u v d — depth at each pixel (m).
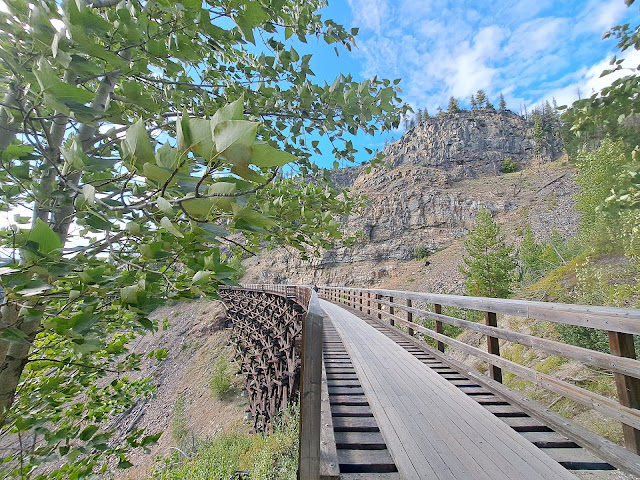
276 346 16.56
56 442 1.77
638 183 2.05
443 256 47.22
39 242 0.94
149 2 1.25
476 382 3.37
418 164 82.94
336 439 2.24
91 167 0.98
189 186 0.78
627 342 1.95
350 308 13.13
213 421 21.28
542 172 66.38
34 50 1.05
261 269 60.22
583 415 4.15
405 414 2.47
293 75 1.79
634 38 1.77
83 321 1.09
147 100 1.17
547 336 6.56
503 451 1.93
